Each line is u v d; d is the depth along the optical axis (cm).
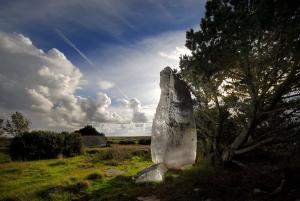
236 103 1294
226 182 850
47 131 2302
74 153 2356
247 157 1300
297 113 1155
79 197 838
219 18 1070
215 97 1286
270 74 1105
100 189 926
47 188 916
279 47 952
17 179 1159
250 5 1001
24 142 2150
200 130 1432
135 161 1752
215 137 1248
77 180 1045
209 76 1183
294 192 672
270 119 1251
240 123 1373
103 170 1323
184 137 1120
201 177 926
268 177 861
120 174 1211
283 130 1141
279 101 1213
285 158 1059
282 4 753
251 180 848
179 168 1106
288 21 804
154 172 1002
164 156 1102
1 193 883
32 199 807
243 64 1111
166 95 1177
